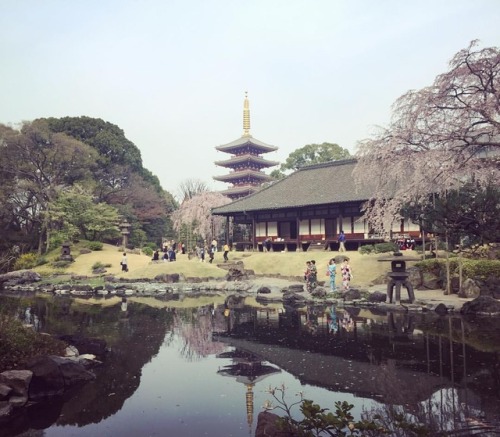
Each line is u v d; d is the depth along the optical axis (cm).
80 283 3681
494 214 1628
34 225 6016
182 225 7012
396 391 872
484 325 1591
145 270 3909
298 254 4194
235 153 9038
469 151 1900
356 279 3073
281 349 1284
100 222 5875
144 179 8362
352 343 1333
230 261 4394
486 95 1728
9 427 746
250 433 706
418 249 3475
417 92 2022
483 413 741
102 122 7600
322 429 566
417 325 1612
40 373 917
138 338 1486
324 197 4628
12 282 3841
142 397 888
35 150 5644
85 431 726
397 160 2334
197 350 1298
